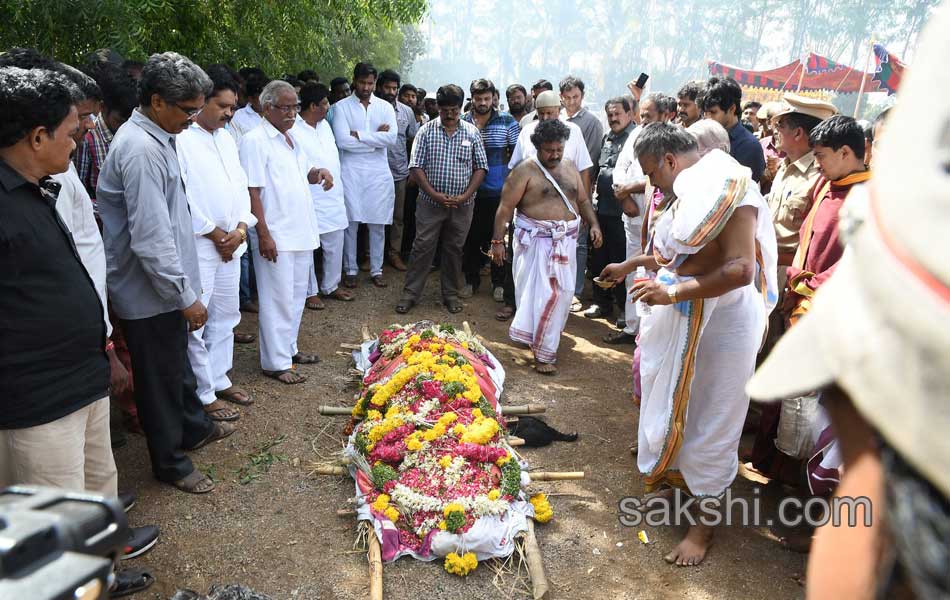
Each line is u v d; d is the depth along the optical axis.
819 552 0.80
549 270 5.54
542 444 4.57
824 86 19.56
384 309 7.12
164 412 3.70
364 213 7.53
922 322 0.57
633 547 3.54
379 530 3.35
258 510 3.75
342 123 7.33
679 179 3.18
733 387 3.32
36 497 0.87
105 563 0.78
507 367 5.82
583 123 7.43
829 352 0.70
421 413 3.97
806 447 3.35
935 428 0.57
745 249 3.04
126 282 3.42
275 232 5.07
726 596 3.21
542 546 3.54
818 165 3.58
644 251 4.14
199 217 4.22
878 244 0.63
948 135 0.59
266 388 5.21
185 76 3.28
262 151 4.92
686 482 3.54
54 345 2.52
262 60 8.15
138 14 5.92
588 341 6.54
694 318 3.25
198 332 4.44
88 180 4.11
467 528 3.29
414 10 8.73
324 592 3.16
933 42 0.62
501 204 5.72
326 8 8.55
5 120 2.29
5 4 5.36
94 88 3.30
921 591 0.65
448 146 6.61
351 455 3.89
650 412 3.52
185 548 3.42
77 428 2.67
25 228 2.41
